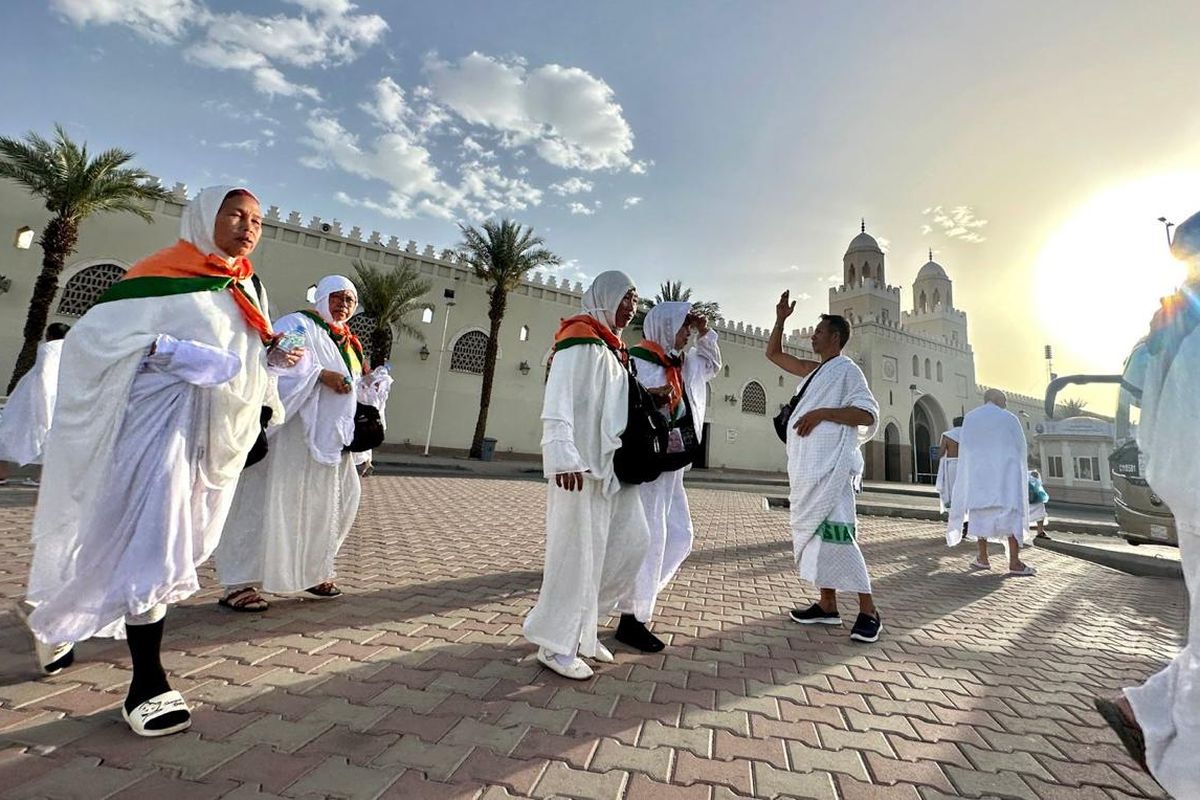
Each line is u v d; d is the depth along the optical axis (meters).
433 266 24.92
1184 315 1.54
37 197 17.23
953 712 2.42
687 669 2.73
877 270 44.38
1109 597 5.23
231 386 2.12
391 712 2.08
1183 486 1.48
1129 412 1.86
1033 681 2.88
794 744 2.04
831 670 2.84
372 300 21.42
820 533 3.52
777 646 3.17
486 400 23.27
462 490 11.10
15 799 1.45
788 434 3.85
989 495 6.23
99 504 1.83
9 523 4.91
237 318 2.19
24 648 2.42
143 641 1.87
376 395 4.24
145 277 1.99
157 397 1.95
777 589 4.63
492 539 6.04
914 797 1.76
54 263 15.50
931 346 42.88
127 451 1.89
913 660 3.08
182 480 1.96
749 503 12.74
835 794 1.75
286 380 3.19
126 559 1.84
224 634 2.77
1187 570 1.50
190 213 2.17
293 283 21.67
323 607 3.34
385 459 18.98
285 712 2.03
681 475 3.56
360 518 6.80
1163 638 3.93
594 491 2.69
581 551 2.59
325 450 3.36
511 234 23.17
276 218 21.62
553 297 27.92
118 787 1.53
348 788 1.59
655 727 2.10
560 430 2.53
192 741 1.79
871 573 5.75
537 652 2.81
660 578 3.32
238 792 1.54
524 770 1.75
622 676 2.58
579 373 2.69
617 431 2.70
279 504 3.22
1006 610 4.48
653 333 3.38
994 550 7.98
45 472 1.85
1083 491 22.30
